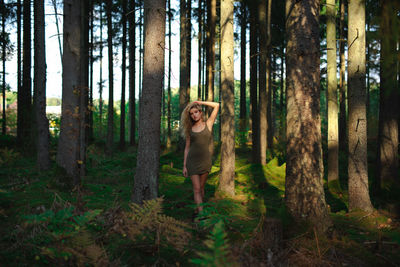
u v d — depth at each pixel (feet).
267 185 21.17
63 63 16.97
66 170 16.40
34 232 7.75
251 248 8.25
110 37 41.22
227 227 10.87
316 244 9.23
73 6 17.06
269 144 41.04
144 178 12.75
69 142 16.57
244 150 44.47
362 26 14.99
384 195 17.81
